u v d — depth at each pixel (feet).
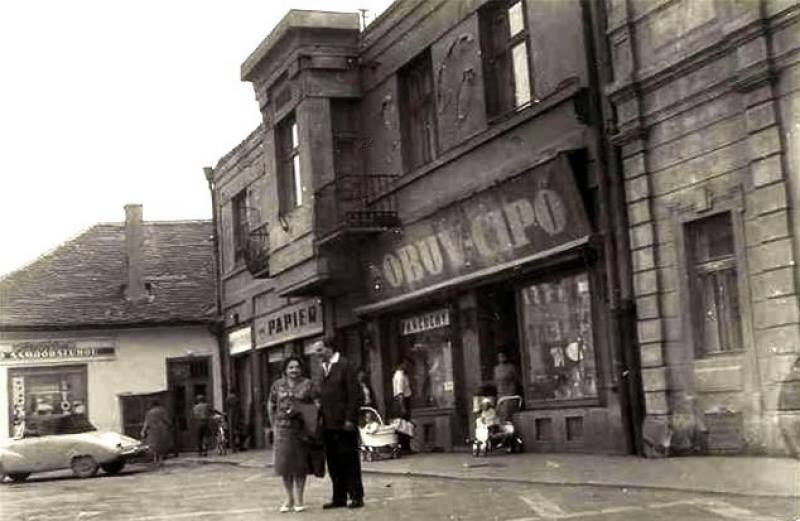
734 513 29.53
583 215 53.21
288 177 87.40
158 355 123.13
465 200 63.87
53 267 128.88
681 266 46.83
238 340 115.24
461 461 56.70
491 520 32.35
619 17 50.06
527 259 57.82
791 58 40.37
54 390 119.65
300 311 93.86
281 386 39.45
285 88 84.12
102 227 137.80
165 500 50.88
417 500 39.65
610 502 34.24
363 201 79.36
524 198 57.98
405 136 74.64
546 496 37.52
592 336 54.44
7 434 116.47
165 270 131.64
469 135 64.85
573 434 55.83
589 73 52.39
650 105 48.32
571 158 53.16
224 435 106.32
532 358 60.08
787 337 40.55
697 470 39.73
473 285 63.77
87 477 82.69
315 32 80.38
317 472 39.22
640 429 49.49
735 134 43.39
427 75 72.74
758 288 42.32
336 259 78.54
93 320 120.88
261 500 45.75
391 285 75.31
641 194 48.93
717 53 43.75
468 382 65.62
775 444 41.29
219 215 121.08
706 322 46.11
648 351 48.62
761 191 41.81
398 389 71.20
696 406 45.93
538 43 57.52
